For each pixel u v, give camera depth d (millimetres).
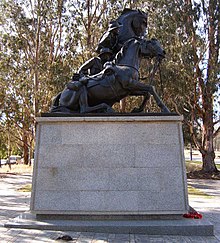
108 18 22047
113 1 22078
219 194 13164
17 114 24281
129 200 6055
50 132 6375
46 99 22750
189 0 23484
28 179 20734
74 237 5246
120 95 6926
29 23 23500
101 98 6875
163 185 6102
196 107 24938
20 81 22891
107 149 6262
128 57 6973
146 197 6062
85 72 7414
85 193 6113
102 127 6336
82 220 6043
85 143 6301
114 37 7488
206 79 24219
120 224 5707
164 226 5590
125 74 6730
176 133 6289
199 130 26516
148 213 5992
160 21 22406
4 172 27297
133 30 7676
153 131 6301
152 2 22625
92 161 6227
